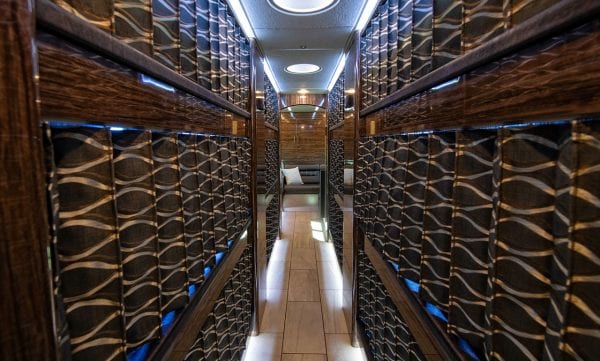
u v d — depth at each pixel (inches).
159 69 28.4
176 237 33.6
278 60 112.9
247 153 86.7
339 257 141.8
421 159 39.0
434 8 32.9
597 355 15.9
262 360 85.6
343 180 112.7
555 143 18.4
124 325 23.4
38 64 15.2
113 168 22.3
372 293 70.1
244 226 81.1
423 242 36.9
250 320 94.5
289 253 163.2
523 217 20.6
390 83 51.7
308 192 279.4
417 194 39.9
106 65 21.4
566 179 17.0
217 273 51.4
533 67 19.1
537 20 18.1
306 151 297.6
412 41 39.9
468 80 26.9
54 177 16.4
